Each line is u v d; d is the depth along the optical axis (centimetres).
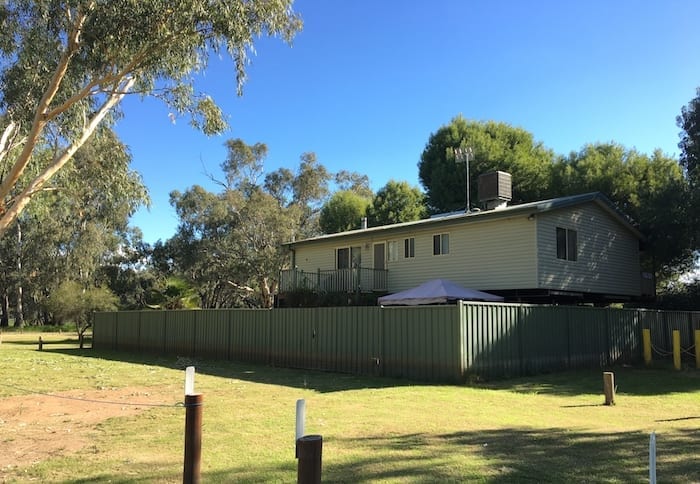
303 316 1886
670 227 2689
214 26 1355
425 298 2067
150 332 2717
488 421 920
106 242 5491
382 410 1024
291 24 1486
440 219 2481
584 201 2394
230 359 2205
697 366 1808
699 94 2717
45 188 1731
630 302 2939
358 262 2858
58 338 4266
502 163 3862
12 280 5712
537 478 592
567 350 1733
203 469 630
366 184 5941
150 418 967
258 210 4666
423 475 600
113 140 1897
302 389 1346
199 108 1656
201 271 5094
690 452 707
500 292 2306
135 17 1312
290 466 639
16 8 1470
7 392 1313
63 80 1552
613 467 634
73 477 613
